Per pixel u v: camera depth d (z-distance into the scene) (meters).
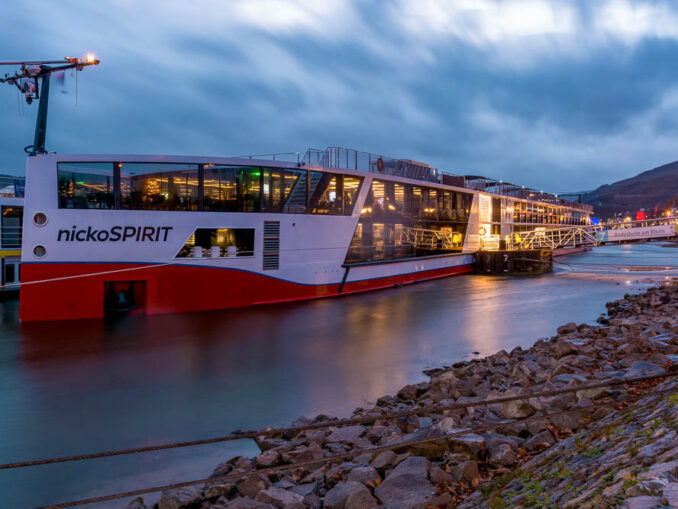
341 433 9.67
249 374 15.22
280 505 6.86
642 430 5.73
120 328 21.86
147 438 10.59
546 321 23.09
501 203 56.88
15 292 30.09
